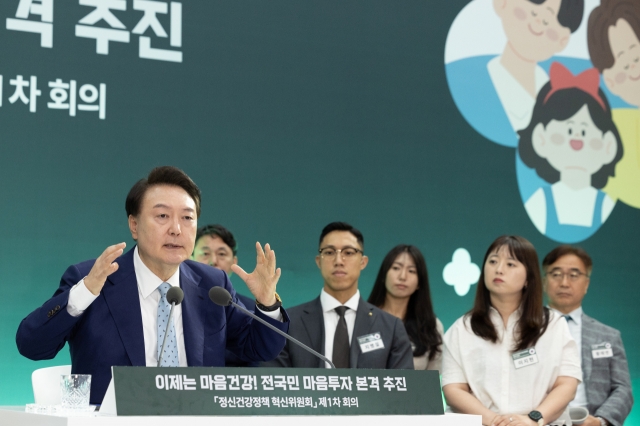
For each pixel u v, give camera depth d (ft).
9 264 14.49
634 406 18.88
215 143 16.26
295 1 17.30
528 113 19.03
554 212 18.98
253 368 6.69
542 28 19.35
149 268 8.67
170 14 16.10
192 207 8.62
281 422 6.53
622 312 19.15
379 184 17.60
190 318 8.66
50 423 6.08
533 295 12.89
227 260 14.92
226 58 16.55
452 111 18.43
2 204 14.51
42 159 14.87
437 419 7.14
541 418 11.98
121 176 15.46
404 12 18.24
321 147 17.20
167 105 15.93
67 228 14.96
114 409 6.40
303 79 17.20
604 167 19.51
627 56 19.94
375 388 7.08
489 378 12.69
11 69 14.70
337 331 13.34
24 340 7.92
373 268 17.26
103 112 15.39
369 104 17.71
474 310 13.21
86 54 15.34
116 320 8.36
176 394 6.33
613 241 19.38
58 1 15.16
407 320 14.99
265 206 16.57
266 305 8.61
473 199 18.34
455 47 18.62
